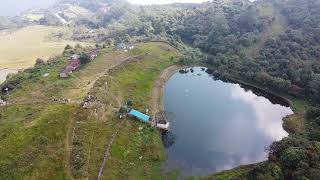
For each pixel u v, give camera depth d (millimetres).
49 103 127812
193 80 180500
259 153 113500
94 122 117438
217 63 194000
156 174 101062
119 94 144625
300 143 104000
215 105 149500
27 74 161375
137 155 107562
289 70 168500
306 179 86812
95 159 100750
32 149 99062
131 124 122375
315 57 181500
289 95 157875
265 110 146500
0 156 95562
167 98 155250
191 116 137875
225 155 111938
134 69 174750
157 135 120125
